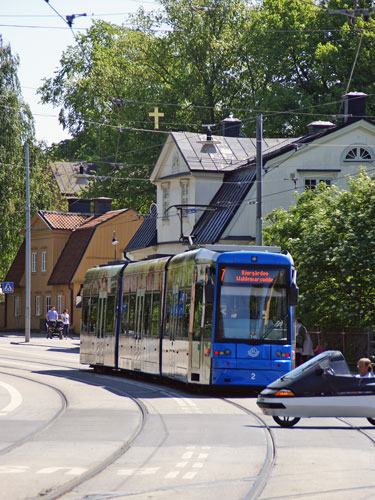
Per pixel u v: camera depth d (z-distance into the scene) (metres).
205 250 41.66
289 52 104.81
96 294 58.81
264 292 40.38
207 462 21.67
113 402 37.47
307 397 29.70
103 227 125.69
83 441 25.47
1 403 37.19
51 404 36.78
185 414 32.94
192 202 90.81
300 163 86.00
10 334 127.44
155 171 98.44
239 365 39.53
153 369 46.84
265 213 85.06
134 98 115.44
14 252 117.44
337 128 86.38
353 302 57.19
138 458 22.28
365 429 29.25
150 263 49.09
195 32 114.12
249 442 25.42
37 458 22.23
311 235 57.94
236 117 113.06
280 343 40.06
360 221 57.41
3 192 113.62
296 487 18.50
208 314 40.19
